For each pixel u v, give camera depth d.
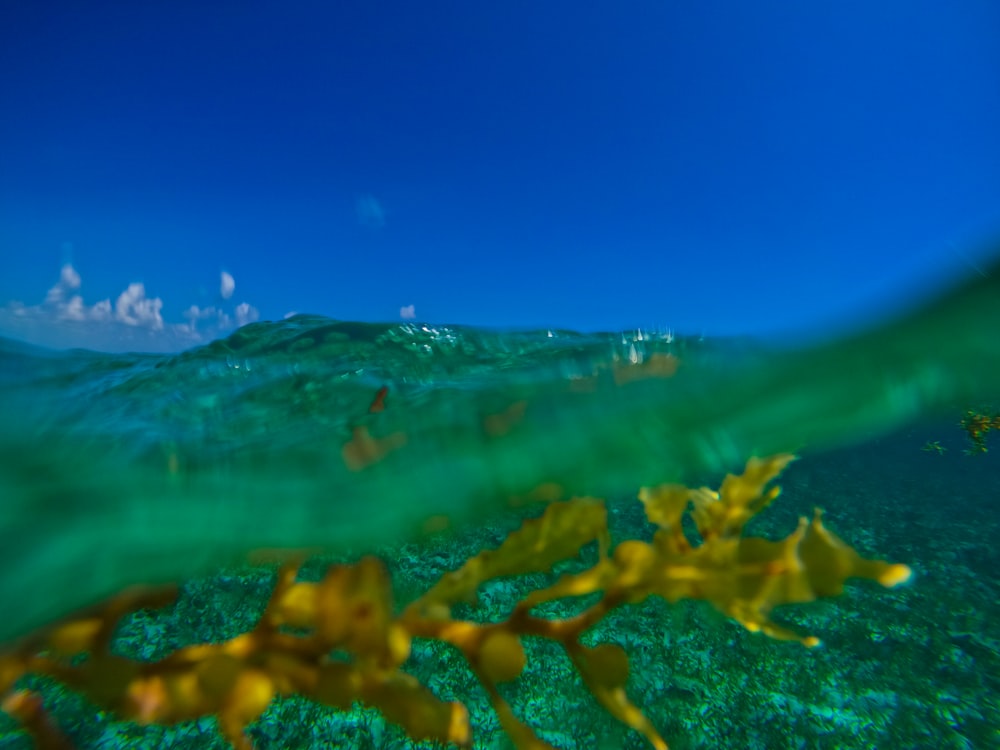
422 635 0.82
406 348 3.50
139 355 3.93
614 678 0.78
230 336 3.79
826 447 1.95
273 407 2.64
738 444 1.73
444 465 1.63
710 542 0.84
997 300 1.25
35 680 4.68
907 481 15.51
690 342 2.29
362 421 2.20
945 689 6.25
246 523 1.60
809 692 6.12
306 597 0.78
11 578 1.15
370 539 1.81
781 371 1.52
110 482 1.55
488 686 0.79
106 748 4.42
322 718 5.05
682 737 5.46
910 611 7.73
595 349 2.79
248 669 0.74
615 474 1.72
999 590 8.54
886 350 1.43
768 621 0.77
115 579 1.18
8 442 1.58
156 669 0.77
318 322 4.02
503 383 2.39
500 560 0.85
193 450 2.00
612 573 0.83
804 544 0.78
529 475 1.65
